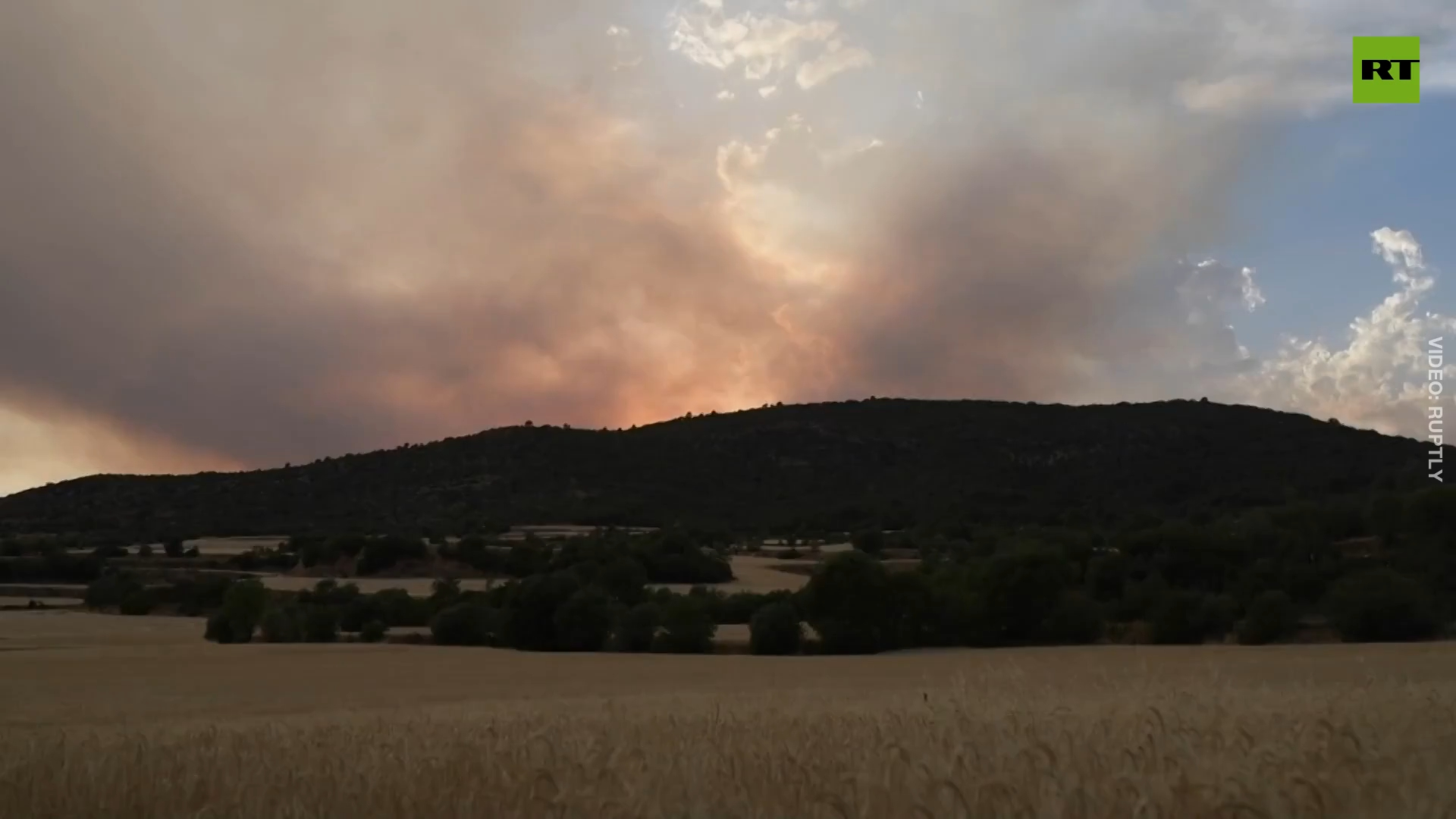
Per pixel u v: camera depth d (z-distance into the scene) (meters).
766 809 8.48
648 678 44.00
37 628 77.81
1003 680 17.58
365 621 78.62
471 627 70.75
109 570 107.38
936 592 65.44
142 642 70.00
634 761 10.01
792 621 63.38
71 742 14.08
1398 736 9.20
